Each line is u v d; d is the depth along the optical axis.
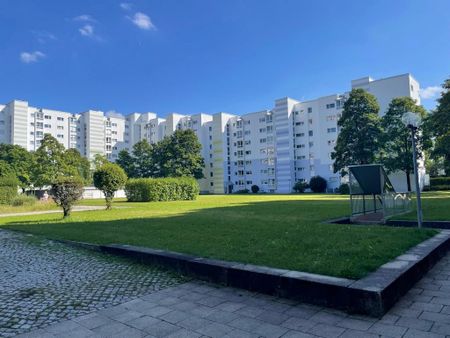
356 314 4.05
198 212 17.02
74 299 4.92
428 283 5.12
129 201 35.19
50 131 98.44
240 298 4.79
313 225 10.26
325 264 5.29
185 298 4.85
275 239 7.91
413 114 9.65
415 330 3.56
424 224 10.67
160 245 7.83
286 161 70.38
